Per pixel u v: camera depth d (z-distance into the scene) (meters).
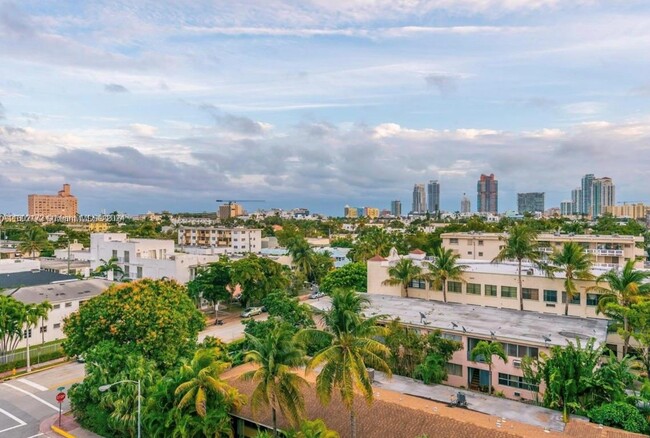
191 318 45.41
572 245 47.62
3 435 35.75
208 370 30.17
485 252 85.06
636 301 40.53
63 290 66.69
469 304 53.59
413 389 34.88
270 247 149.38
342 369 26.23
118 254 91.94
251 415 31.80
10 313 49.06
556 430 27.38
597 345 37.50
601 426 27.53
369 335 27.88
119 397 33.66
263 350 28.27
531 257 50.56
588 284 47.00
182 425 28.78
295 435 26.12
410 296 58.47
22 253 122.19
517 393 38.91
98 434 35.53
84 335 40.94
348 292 29.52
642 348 38.88
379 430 28.00
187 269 84.62
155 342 38.62
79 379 48.09
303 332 27.91
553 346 35.44
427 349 39.62
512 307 51.31
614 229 129.00
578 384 30.47
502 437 25.55
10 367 50.31
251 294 75.88
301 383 28.95
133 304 39.72
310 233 181.38
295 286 87.81
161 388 31.36
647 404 29.61
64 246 131.12
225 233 146.50
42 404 41.69
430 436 26.58
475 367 41.31
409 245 113.06
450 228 124.31
